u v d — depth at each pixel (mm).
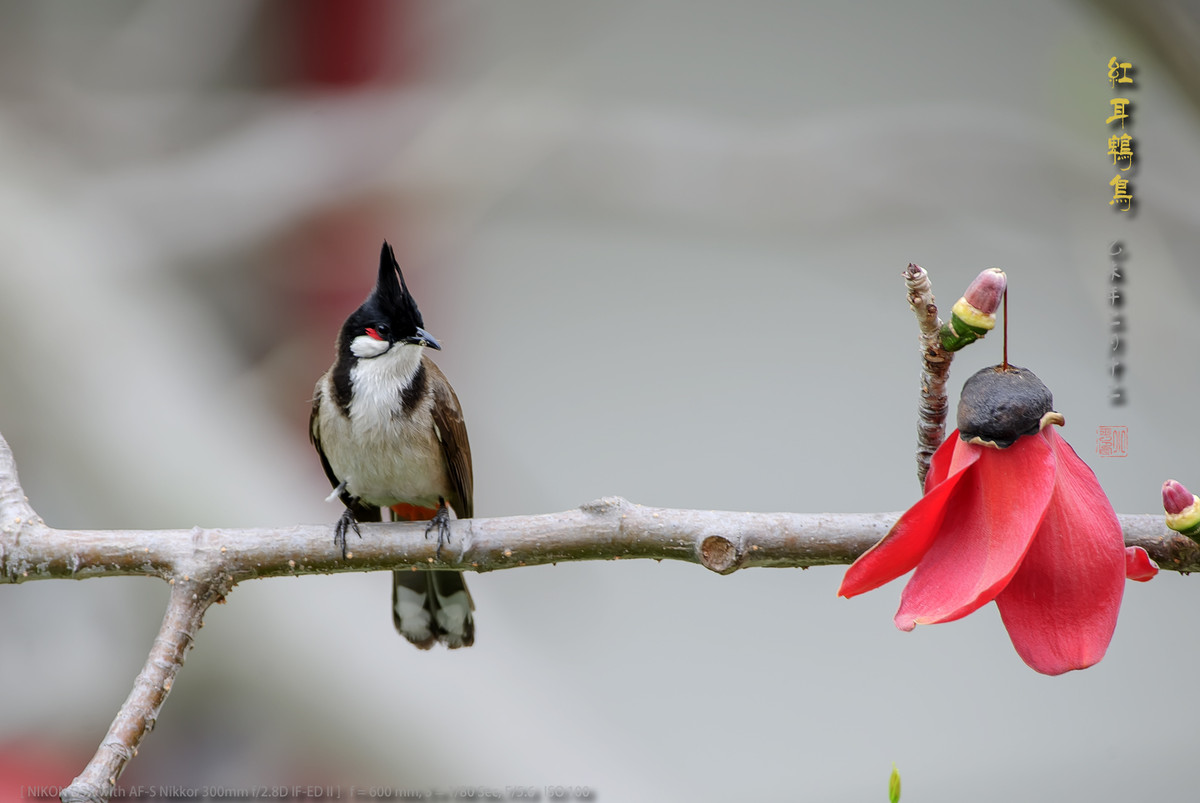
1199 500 3342
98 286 10812
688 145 13086
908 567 3383
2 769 8945
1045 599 3297
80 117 13109
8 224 10688
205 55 13664
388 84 13531
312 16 13500
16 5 13359
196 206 12594
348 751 8539
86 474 9648
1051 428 3344
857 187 12789
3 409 9656
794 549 4504
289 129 13156
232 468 9961
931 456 3732
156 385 10203
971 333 3518
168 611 4652
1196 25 8445
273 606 8711
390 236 13070
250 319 12688
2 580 4730
